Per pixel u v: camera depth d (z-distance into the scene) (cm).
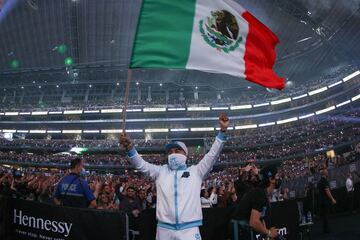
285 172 4628
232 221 675
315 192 1662
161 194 487
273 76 567
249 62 555
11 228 647
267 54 570
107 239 621
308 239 1129
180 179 488
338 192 1902
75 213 627
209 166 511
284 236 786
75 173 732
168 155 522
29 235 641
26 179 1148
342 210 1886
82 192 716
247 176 771
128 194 939
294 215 812
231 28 554
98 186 1025
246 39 560
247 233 636
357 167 2183
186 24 537
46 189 1102
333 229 1334
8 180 963
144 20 528
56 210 632
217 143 514
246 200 557
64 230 625
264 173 582
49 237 630
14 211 651
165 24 531
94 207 722
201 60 532
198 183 498
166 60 519
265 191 576
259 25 561
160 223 479
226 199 1039
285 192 1864
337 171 2322
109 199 1016
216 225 704
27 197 1046
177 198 475
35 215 641
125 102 508
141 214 643
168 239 467
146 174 513
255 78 550
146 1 533
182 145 525
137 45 518
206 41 539
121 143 504
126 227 627
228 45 549
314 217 1712
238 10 557
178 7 538
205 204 1305
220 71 537
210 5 546
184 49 529
